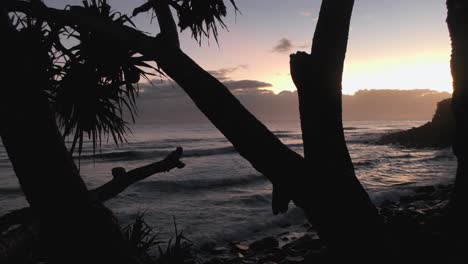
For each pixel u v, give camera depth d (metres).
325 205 2.26
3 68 1.39
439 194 11.33
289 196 2.28
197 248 8.46
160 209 12.78
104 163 29.56
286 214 10.87
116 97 2.58
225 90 2.25
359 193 2.34
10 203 15.12
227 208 12.79
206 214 11.85
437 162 24.92
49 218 1.39
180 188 17.22
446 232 3.49
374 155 31.64
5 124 1.37
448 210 3.94
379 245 2.29
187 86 2.22
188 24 2.99
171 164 2.53
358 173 20.47
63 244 1.39
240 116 2.20
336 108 2.40
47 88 2.27
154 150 38.72
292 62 2.44
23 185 1.39
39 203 1.39
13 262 1.61
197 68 2.26
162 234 9.49
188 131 116.94
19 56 1.44
